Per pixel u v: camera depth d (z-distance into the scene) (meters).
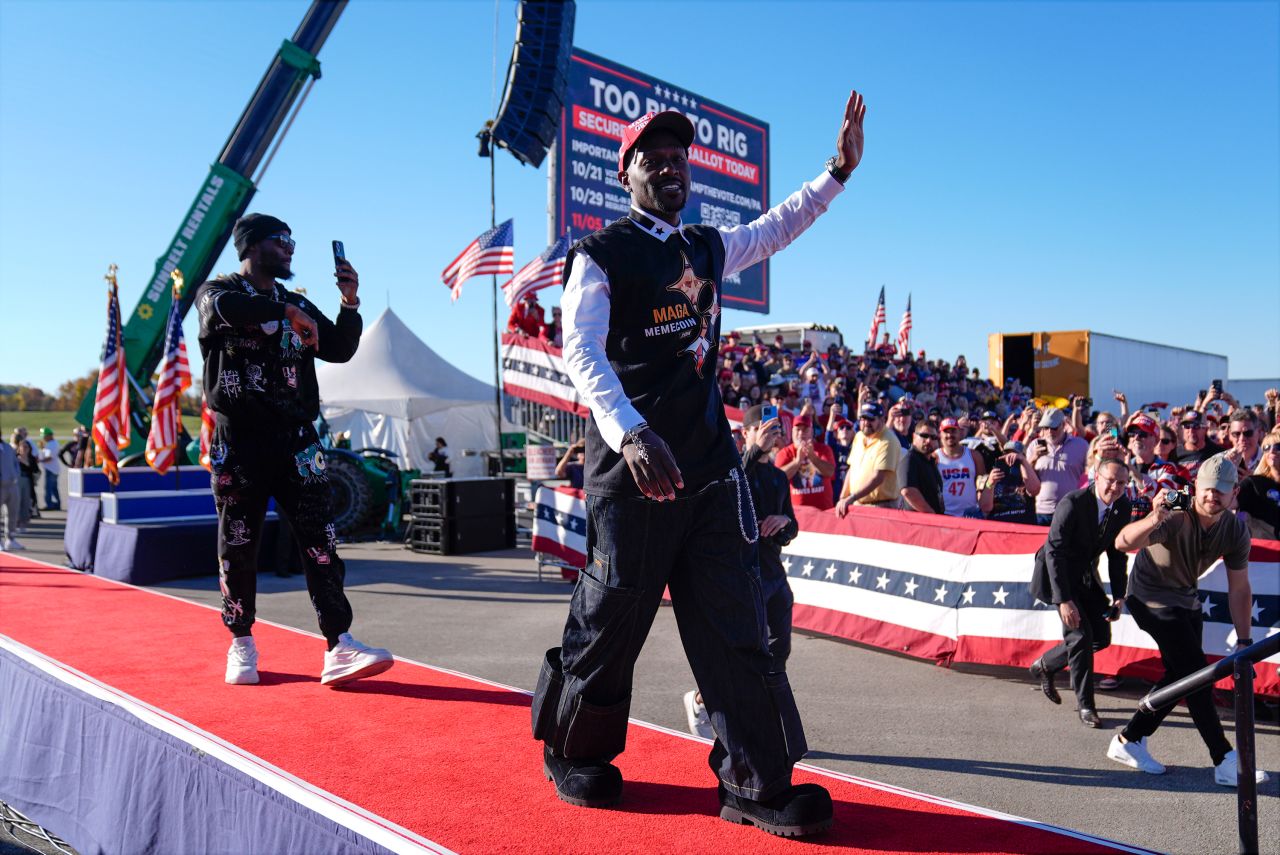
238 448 3.98
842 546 6.65
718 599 2.54
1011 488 8.03
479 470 19.73
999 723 4.68
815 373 17.44
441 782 2.85
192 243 14.82
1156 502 4.12
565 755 2.72
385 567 10.05
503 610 7.54
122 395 10.06
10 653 4.24
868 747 4.27
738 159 22.02
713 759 2.62
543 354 13.48
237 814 2.81
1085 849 2.41
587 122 17.97
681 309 2.52
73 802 3.56
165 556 8.46
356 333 4.25
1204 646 5.12
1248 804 1.98
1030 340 26.42
